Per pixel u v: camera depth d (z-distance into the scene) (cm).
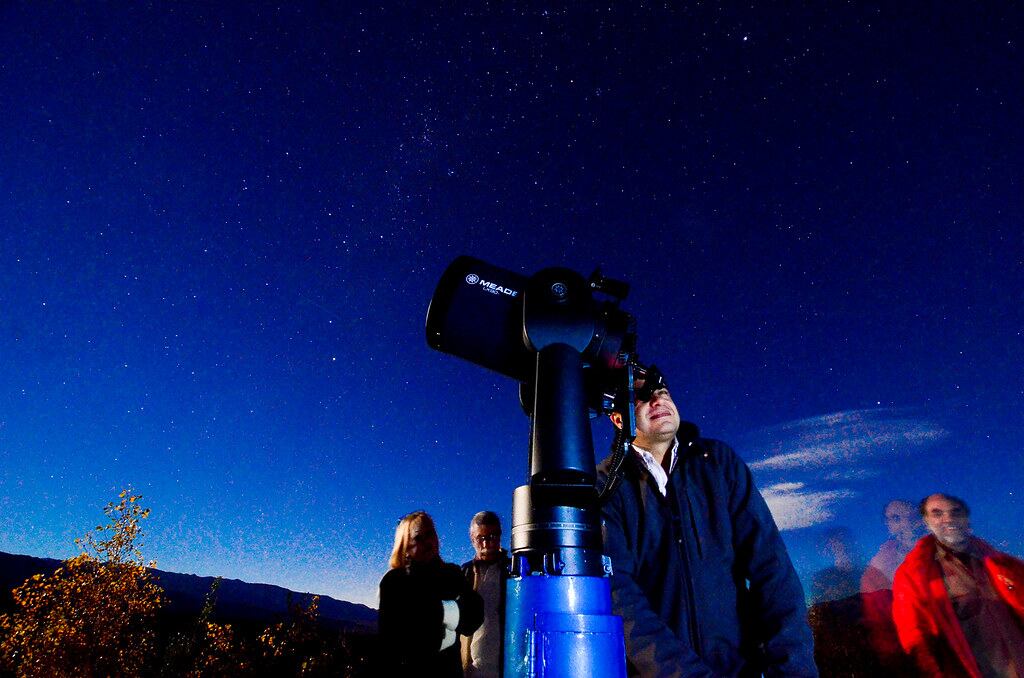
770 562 135
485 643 293
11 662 1219
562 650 63
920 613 261
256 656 1495
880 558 305
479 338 106
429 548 226
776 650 123
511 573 72
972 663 240
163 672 1357
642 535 142
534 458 78
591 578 68
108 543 1320
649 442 150
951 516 257
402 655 177
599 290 106
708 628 131
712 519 141
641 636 118
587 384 99
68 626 1252
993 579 245
